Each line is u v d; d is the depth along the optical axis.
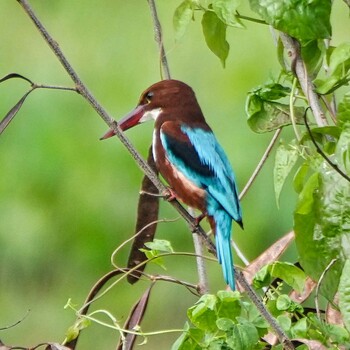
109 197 13.37
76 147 13.48
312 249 6.25
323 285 6.28
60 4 15.16
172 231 12.81
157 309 12.75
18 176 13.48
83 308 6.94
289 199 12.37
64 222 13.41
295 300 6.94
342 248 6.18
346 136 5.99
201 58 13.93
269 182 12.50
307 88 6.72
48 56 14.59
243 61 13.80
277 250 7.12
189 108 8.30
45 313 13.30
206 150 7.94
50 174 13.49
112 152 13.45
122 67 14.38
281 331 6.24
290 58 6.77
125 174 13.37
